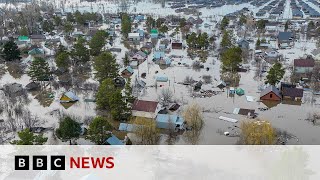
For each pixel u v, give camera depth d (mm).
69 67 96812
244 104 73125
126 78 89500
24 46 123438
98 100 69250
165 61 101250
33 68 83375
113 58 85438
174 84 85188
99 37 113375
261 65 99375
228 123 64062
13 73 96062
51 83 86125
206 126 63094
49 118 67000
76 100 75500
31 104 74062
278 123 64062
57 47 118562
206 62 104688
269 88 75875
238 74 92562
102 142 52875
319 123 63844
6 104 71188
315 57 106312
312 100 74875
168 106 71188
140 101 66375
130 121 63188
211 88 82438
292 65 99000
